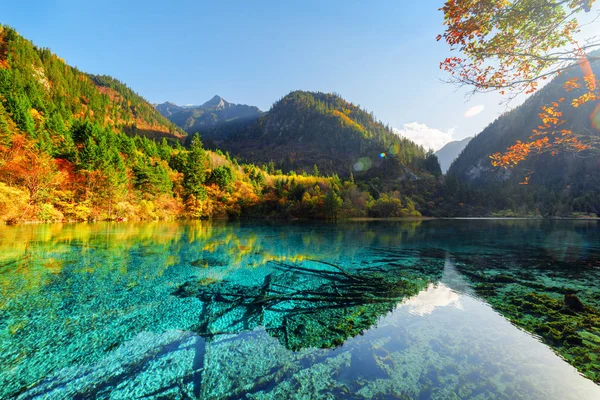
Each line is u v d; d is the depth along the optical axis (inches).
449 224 2293.3
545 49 215.5
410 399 208.8
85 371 245.8
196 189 2625.5
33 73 4756.4
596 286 498.0
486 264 684.1
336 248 936.3
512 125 6988.2
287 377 236.4
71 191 1654.8
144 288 481.4
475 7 206.7
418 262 706.8
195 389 221.5
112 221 1851.6
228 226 1877.5
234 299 431.8
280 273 591.8
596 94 202.7
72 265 623.8
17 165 1350.9
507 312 379.2
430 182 5009.8
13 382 230.7
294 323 346.0
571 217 3887.8
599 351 273.9
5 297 426.6
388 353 274.5
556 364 253.3
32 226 1306.6
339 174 7199.8
